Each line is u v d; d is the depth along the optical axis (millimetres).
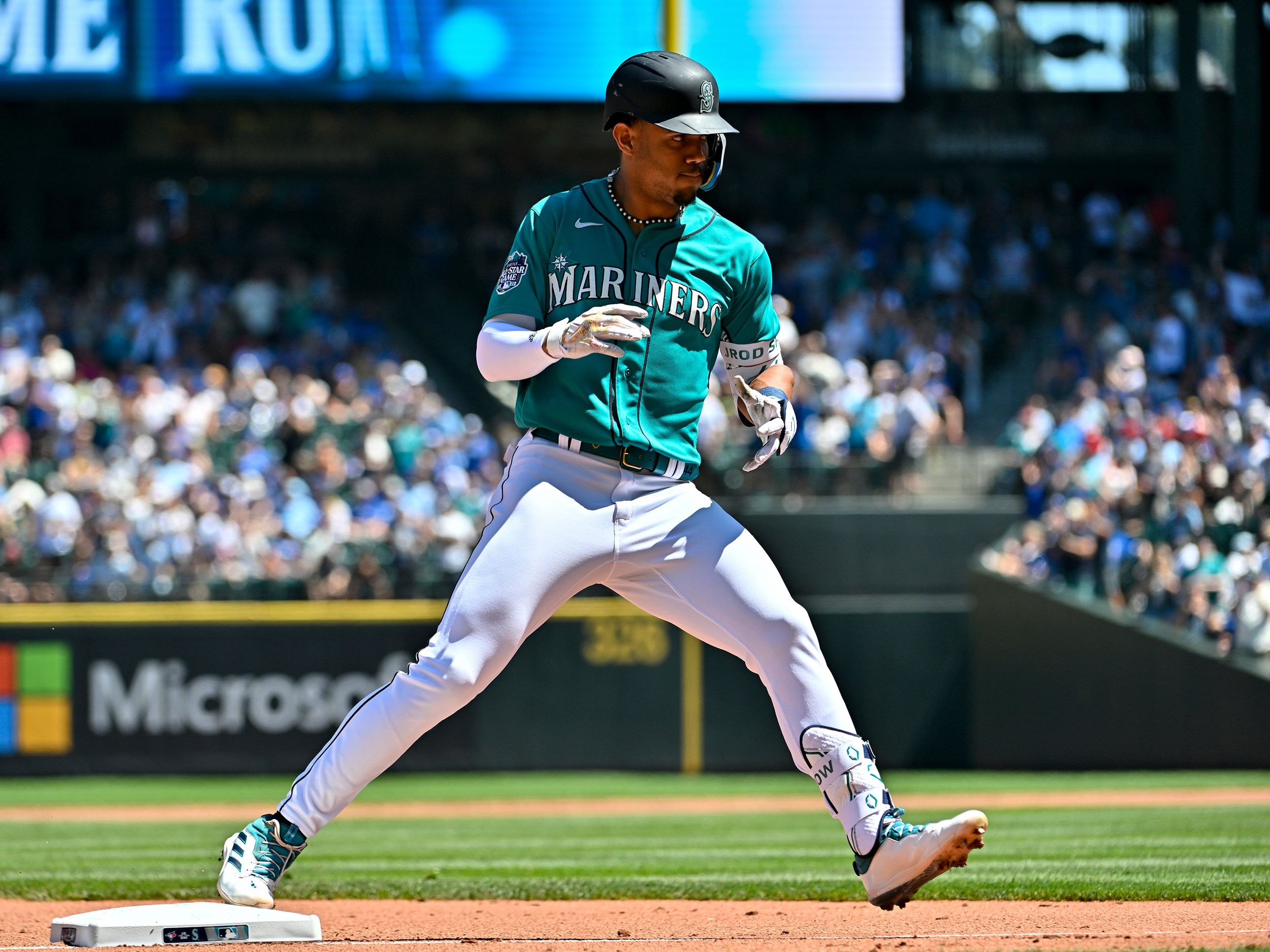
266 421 57781
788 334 57438
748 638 13844
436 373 67750
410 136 73438
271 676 50062
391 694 13617
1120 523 51281
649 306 13547
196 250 70688
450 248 72250
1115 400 54312
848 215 70875
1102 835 27547
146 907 14516
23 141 72188
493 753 50938
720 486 54469
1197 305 60875
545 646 51219
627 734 51156
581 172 73812
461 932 15016
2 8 62438
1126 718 49406
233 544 52562
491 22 62906
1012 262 66562
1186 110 67812
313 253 72562
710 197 72000
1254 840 26203
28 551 52125
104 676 49625
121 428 57312
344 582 50969
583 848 27547
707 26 62031
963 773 50375
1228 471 50656
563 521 13453
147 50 62781
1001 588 51875
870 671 52656
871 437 54938
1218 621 48375
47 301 65562
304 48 62938
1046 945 13477
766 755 51031
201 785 46812
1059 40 70562
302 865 24234
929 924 15469
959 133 71312
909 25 66875
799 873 21688
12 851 27891
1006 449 58406
